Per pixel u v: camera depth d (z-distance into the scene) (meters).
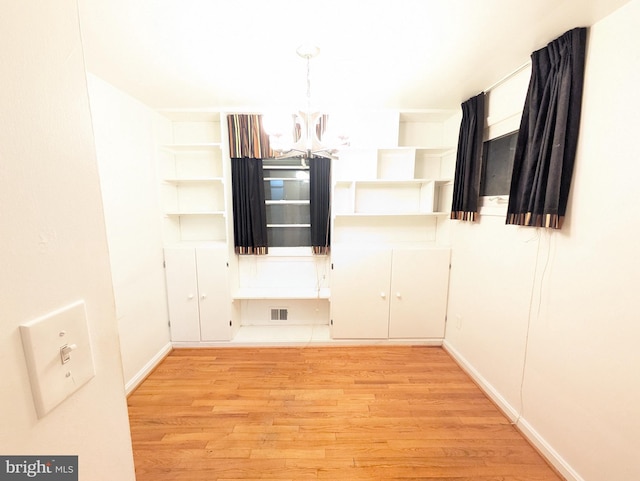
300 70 1.84
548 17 1.32
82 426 0.41
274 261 3.11
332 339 2.87
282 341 2.84
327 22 1.38
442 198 2.92
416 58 1.71
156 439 1.69
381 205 2.99
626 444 1.20
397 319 2.83
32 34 0.33
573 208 1.44
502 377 1.96
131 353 2.19
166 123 2.75
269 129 1.51
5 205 0.30
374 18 1.35
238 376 2.32
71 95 0.38
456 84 2.07
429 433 1.74
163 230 2.66
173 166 2.88
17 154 0.31
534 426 1.67
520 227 1.80
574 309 1.43
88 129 0.41
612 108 1.26
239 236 2.87
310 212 2.94
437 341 2.86
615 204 1.25
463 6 1.27
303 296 2.87
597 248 1.32
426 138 2.93
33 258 0.33
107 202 1.97
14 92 0.31
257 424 1.80
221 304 2.76
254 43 1.54
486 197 2.21
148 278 2.42
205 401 2.02
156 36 1.46
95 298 0.43
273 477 1.46
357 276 2.77
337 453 1.59
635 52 1.17
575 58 1.38
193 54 1.64
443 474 1.48
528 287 1.73
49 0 0.35
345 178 2.81
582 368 1.39
